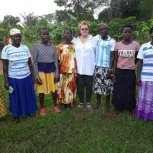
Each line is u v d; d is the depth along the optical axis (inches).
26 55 257.1
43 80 271.9
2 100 266.2
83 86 288.4
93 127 243.4
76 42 282.5
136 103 269.6
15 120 262.1
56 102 285.6
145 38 677.3
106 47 273.9
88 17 853.8
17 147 215.8
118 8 1608.0
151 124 246.4
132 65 261.1
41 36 268.2
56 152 206.4
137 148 208.2
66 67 282.2
